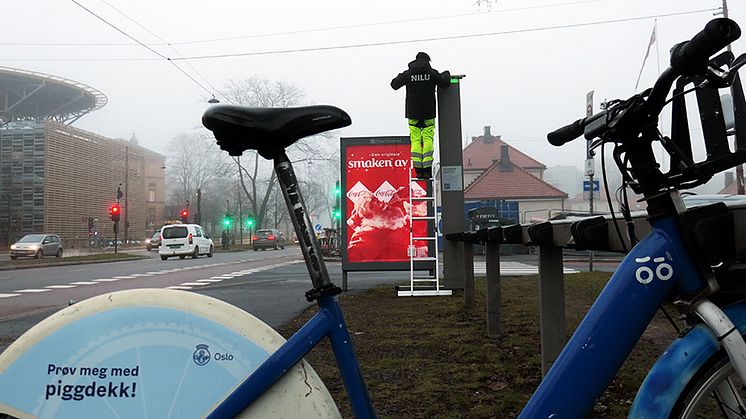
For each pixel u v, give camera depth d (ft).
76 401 4.88
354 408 4.86
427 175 26.21
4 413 4.83
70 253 147.95
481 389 11.23
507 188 160.45
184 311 5.06
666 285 4.55
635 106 4.60
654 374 4.62
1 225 192.85
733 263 4.52
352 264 29.48
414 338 16.20
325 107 5.05
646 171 4.72
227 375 4.94
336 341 4.95
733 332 4.28
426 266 29.25
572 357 4.56
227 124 4.91
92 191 224.74
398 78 25.86
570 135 5.70
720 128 4.41
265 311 23.40
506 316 19.79
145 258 111.75
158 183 315.17
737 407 4.66
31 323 23.36
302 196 5.13
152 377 4.94
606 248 6.82
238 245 207.10
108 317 5.02
